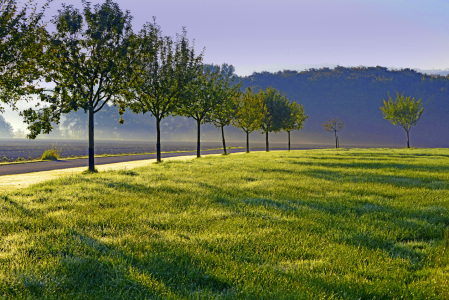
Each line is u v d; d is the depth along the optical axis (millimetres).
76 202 11414
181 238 7598
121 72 25688
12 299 4473
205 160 33562
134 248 6812
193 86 39219
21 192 13578
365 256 6664
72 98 23016
